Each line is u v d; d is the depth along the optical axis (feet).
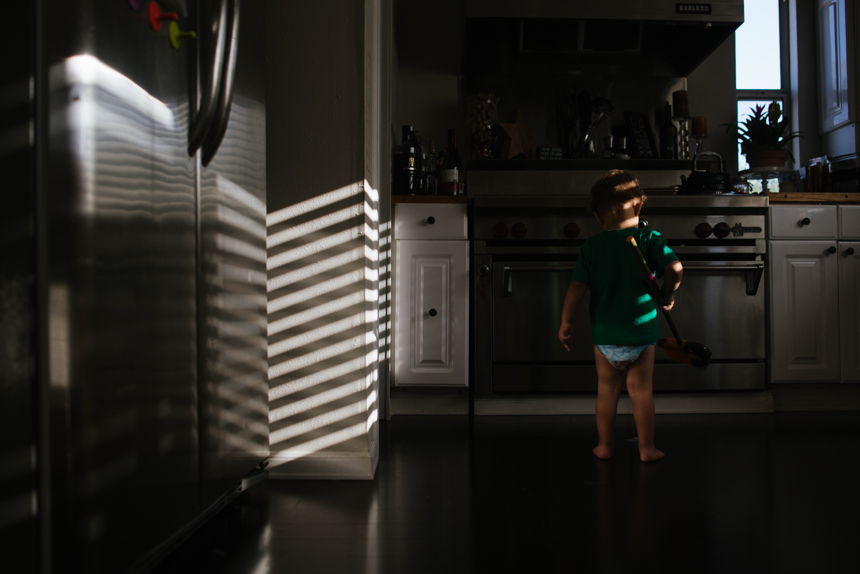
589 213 7.31
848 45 9.29
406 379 7.32
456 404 7.56
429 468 5.06
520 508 4.03
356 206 4.69
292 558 3.22
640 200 5.59
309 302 4.73
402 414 7.54
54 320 2.19
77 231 2.24
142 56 2.62
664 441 5.98
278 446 4.76
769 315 7.50
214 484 3.37
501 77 9.25
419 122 9.19
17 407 2.17
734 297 7.34
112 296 2.40
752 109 9.06
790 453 5.49
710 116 9.57
